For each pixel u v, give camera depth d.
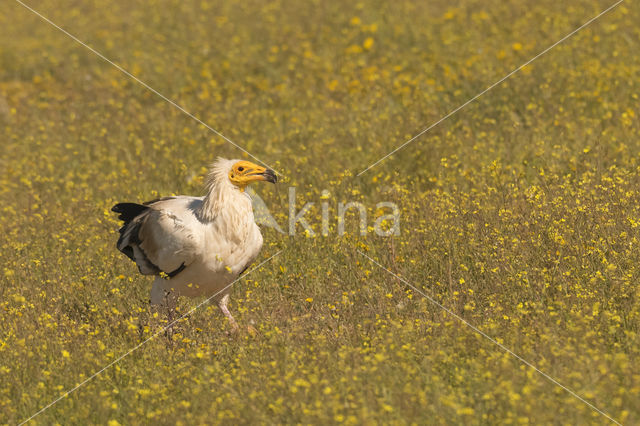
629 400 12.98
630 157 23.42
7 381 15.12
